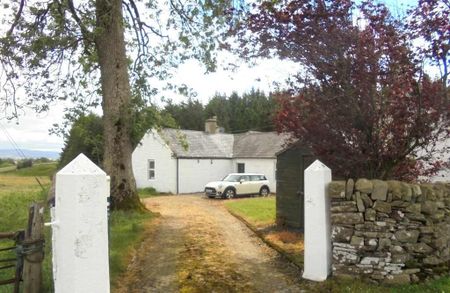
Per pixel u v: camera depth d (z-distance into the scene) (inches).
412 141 305.9
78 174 158.9
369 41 292.2
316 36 311.7
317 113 316.2
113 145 653.3
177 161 1317.7
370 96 295.0
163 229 522.0
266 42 331.9
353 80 298.2
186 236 471.5
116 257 334.3
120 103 654.5
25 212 577.3
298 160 501.0
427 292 252.8
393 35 291.1
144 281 292.4
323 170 293.9
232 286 283.0
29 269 225.8
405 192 275.9
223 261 351.3
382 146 303.7
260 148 1440.7
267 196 1157.7
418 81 290.5
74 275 156.0
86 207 159.3
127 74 668.7
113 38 652.1
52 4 580.7
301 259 341.4
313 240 293.7
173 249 399.2
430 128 293.9
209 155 1424.7
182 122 2657.5
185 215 684.7
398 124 297.9
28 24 614.5
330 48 302.7
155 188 1349.7
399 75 290.8
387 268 273.7
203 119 2674.7
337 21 309.1
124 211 636.7
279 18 321.1
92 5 606.5
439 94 286.0
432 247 277.1
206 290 273.9
